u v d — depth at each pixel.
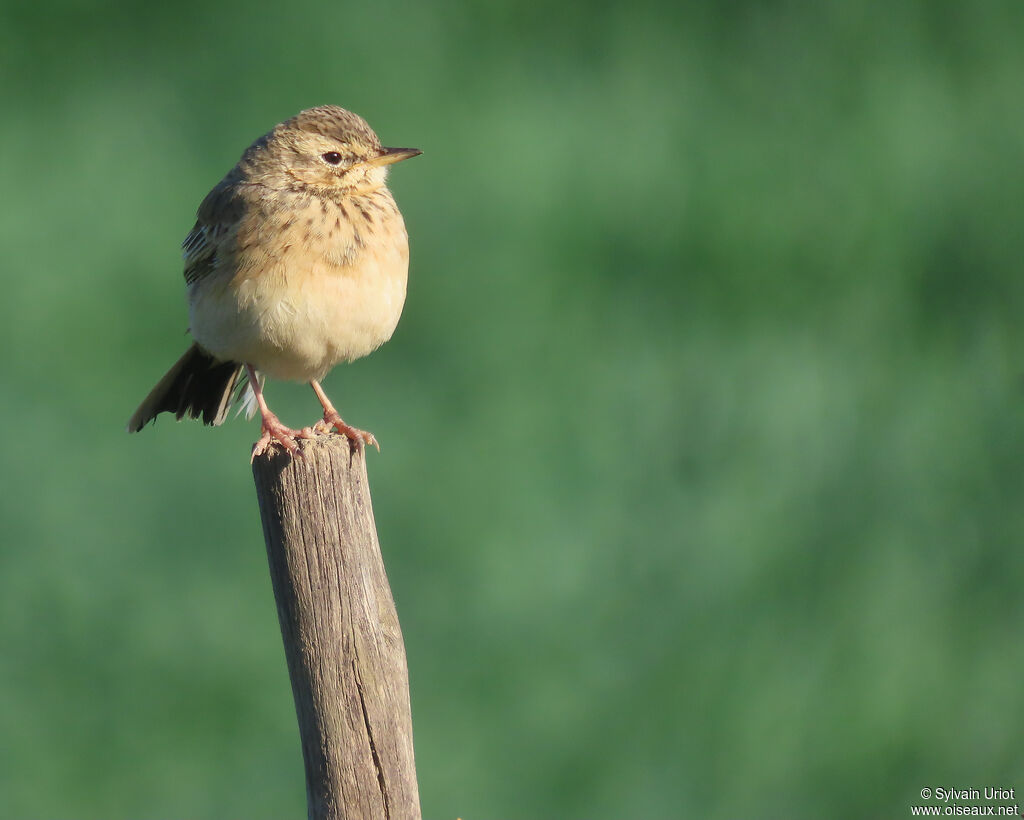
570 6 18.86
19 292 16.36
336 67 18.30
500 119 17.72
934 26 18.72
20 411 15.54
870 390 15.81
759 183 17.25
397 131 17.73
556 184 17.00
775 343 16.30
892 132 17.83
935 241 17.23
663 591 13.78
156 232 17.09
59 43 18.70
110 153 17.91
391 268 8.51
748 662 13.37
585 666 13.30
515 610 13.67
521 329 16.17
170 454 14.69
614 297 16.50
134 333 16.36
